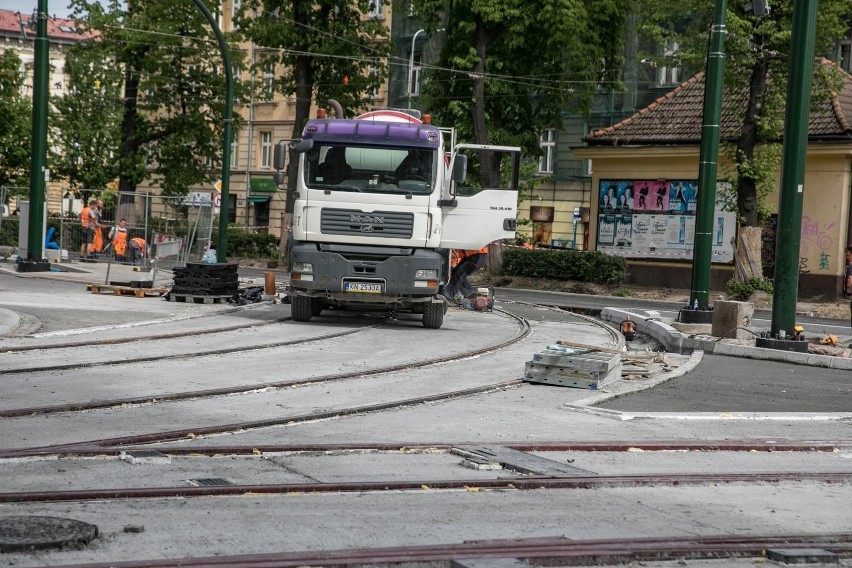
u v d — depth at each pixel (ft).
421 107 170.81
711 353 59.82
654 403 39.04
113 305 68.54
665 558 19.31
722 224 126.00
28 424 30.12
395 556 18.16
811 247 119.75
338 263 62.18
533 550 18.92
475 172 142.20
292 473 25.17
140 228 83.35
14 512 20.68
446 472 26.03
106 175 163.73
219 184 166.71
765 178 108.68
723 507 23.59
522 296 113.29
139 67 159.74
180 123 159.63
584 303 107.14
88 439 28.14
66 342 48.06
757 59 106.52
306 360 46.98
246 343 52.06
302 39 151.84
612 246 135.74
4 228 120.67
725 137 120.06
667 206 131.03
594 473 26.45
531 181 141.90
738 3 105.29
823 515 23.25
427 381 42.29
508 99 139.13
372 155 62.69
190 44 158.20
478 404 37.35
